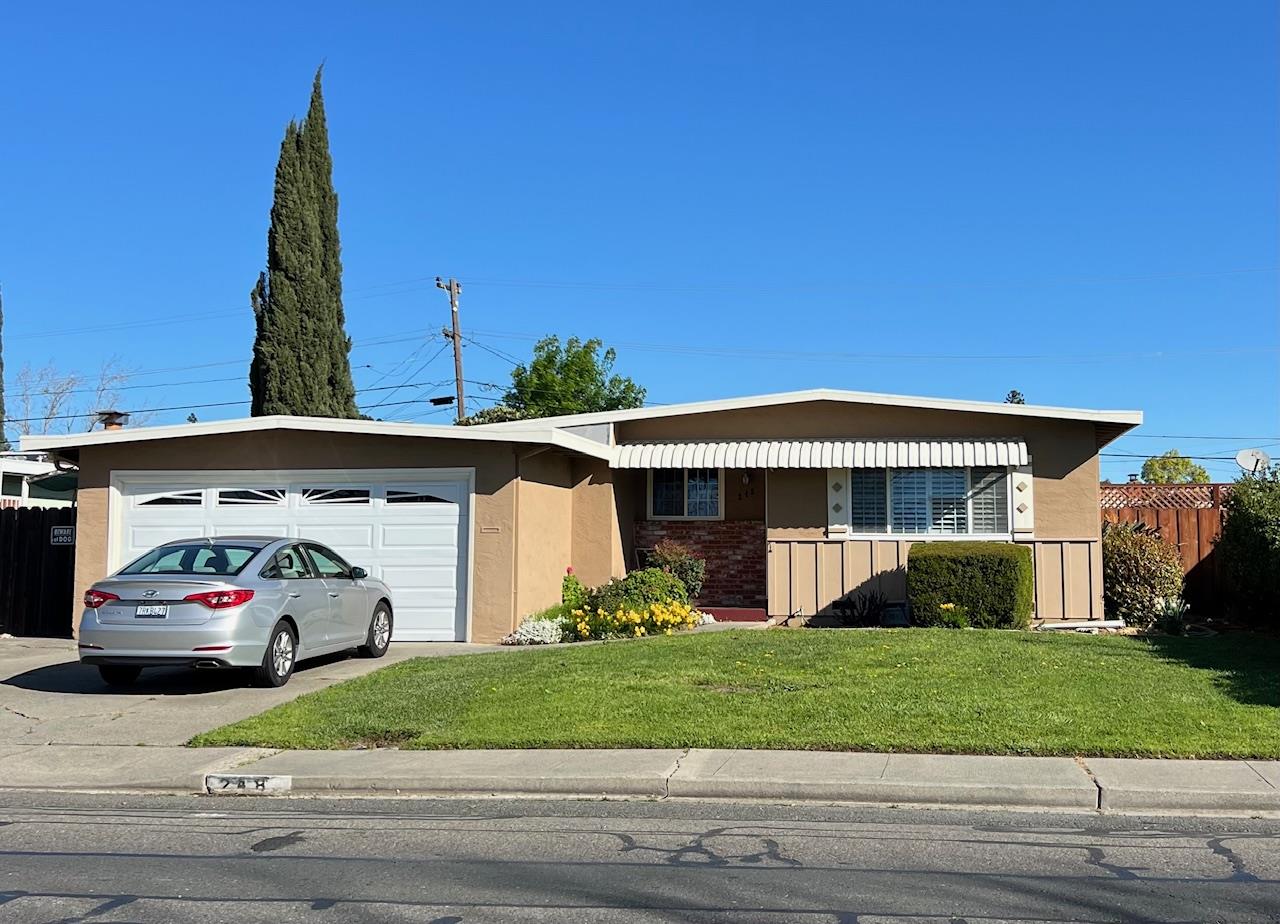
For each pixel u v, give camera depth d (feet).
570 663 40.47
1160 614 51.78
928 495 57.88
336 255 90.89
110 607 37.68
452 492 52.11
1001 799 24.77
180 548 41.01
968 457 55.26
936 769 26.40
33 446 54.24
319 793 27.04
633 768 26.94
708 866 20.16
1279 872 19.66
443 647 49.65
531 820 23.93
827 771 26.35
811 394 58.08
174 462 54.44
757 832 22.62
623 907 17.81
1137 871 19.71
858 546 56.90
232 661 37.37
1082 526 55.88
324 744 30.63
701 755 28.14
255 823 24.03
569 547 59.52
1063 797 24.58
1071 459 56.39
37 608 57.47
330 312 89.71
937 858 20.59
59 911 17.94
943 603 50.80
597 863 20.44
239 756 29.58
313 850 21.66
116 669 40.06
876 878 19.31
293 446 53.62
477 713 32.91
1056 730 29.22
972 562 50.75
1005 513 56.85
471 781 26.58
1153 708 31.48
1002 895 18.33
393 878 19.62
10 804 26.30
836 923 16.99
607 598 52.39
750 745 28.91
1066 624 53.52
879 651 41.55
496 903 18.11
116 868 20.48
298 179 87.97
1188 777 25.39
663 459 58.44
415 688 36.99
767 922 17.04
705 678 36.99
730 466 57.36
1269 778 25.27
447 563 51.75
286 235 87.04
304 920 17.40
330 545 52.90
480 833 22.85
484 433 50.75
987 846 21.43
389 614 48.39
